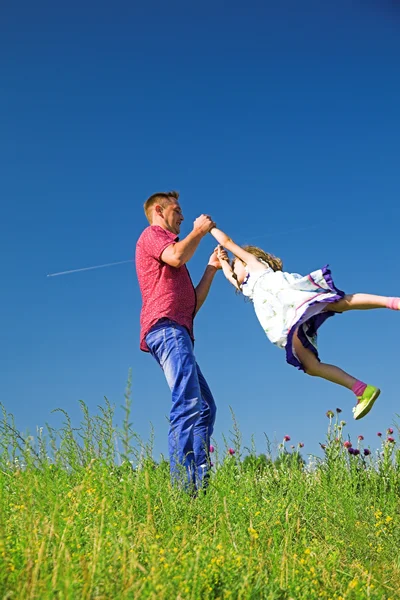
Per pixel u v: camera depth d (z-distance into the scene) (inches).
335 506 186.7
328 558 147.7
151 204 226.2
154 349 205.8
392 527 180.4
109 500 153.9
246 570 120.3
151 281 208.4
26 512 135.1
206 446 207.2
